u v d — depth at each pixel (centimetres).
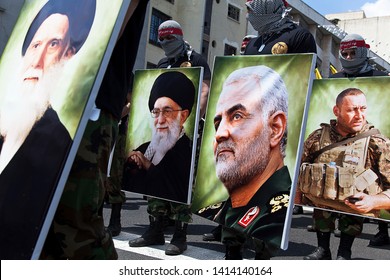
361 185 383
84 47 166
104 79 186
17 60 198
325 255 385
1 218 161
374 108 395
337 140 404
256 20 321
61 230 173
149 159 407
